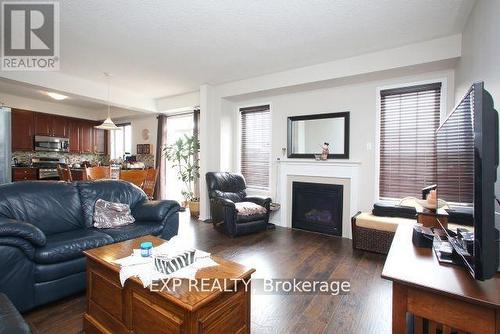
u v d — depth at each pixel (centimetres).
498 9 159
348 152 374
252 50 317
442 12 233
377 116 354
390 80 343
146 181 429
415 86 328
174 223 283
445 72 311
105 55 332
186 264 149
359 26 259
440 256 115
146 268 142
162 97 550
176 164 583
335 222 379
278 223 435
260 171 467
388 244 292
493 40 168
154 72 395
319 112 398
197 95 505
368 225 304
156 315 127
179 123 604
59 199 253
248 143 482
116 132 725
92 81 439
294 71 377
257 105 465
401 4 223
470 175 104
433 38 282
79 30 269
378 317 181
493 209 88
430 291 88
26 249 178
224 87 453
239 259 283
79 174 479
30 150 589
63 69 381
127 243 190
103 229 251
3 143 321
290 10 233
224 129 473
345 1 220
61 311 187
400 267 106
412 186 334
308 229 400
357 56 329
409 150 335
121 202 293
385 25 257
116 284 148
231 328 135
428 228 152
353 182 363
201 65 366
